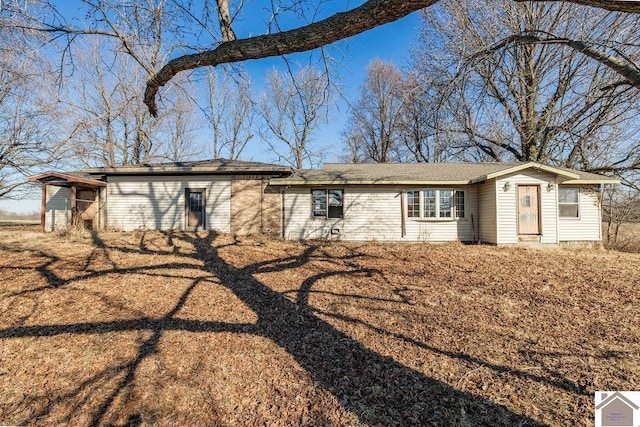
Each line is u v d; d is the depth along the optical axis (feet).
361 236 45.93
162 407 10.98
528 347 14.28
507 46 10.53
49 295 20.40
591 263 30.58
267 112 87.15
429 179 44.47
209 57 8.96
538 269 28.35
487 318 17.72
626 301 19.90
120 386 11.99
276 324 17.47
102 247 34.99
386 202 46.11
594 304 19.53
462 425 9.57
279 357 14.06
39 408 10.87
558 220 42.78
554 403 10.44
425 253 35.88
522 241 40.65
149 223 48.01
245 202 47.50
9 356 13.83
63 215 50.03
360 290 23.26
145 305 19.66
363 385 11.93
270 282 25.22
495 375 12.16
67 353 14.16
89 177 50.29
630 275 25.93
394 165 53.93
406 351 14.28
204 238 42.47
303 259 33.19
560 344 14.47
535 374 12.11
